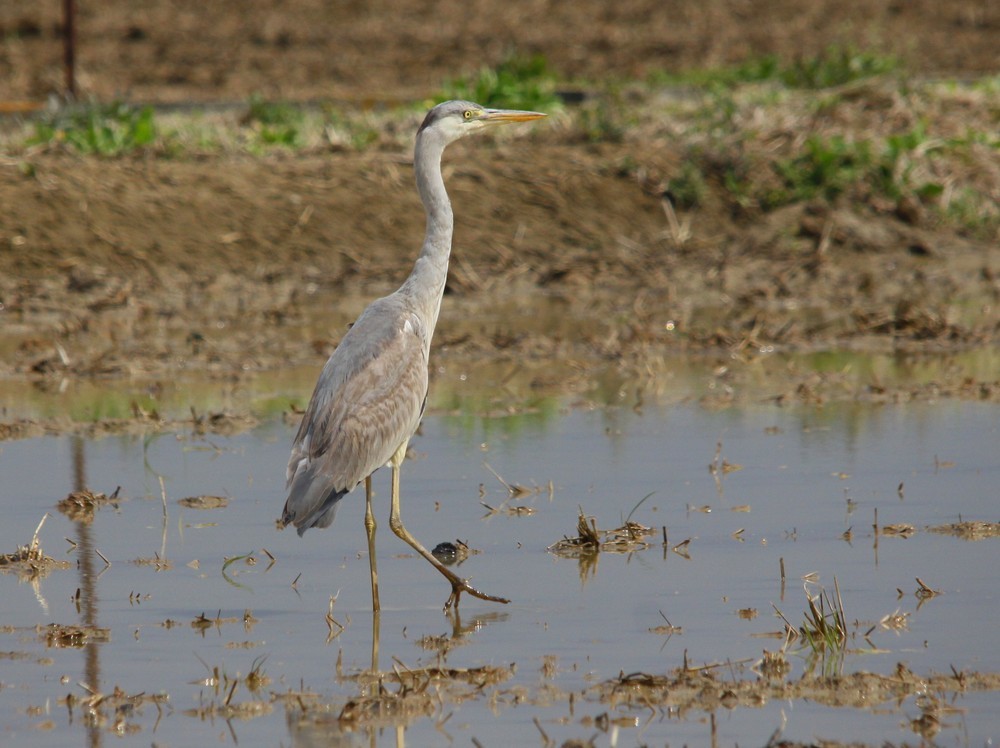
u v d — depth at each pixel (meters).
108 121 26.11
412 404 9.89
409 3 48.12
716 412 14.92
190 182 23.64
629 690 8.07
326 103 29.44
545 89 29.83
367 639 9.06
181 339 18.86
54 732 7.65
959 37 42.62
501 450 13.55
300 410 15.05
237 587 10.10
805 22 44.84
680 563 10.38
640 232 23.80
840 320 19.83
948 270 22.66
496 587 9.98
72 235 22.22
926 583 9.79
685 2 48.12
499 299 21.53
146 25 43.56
